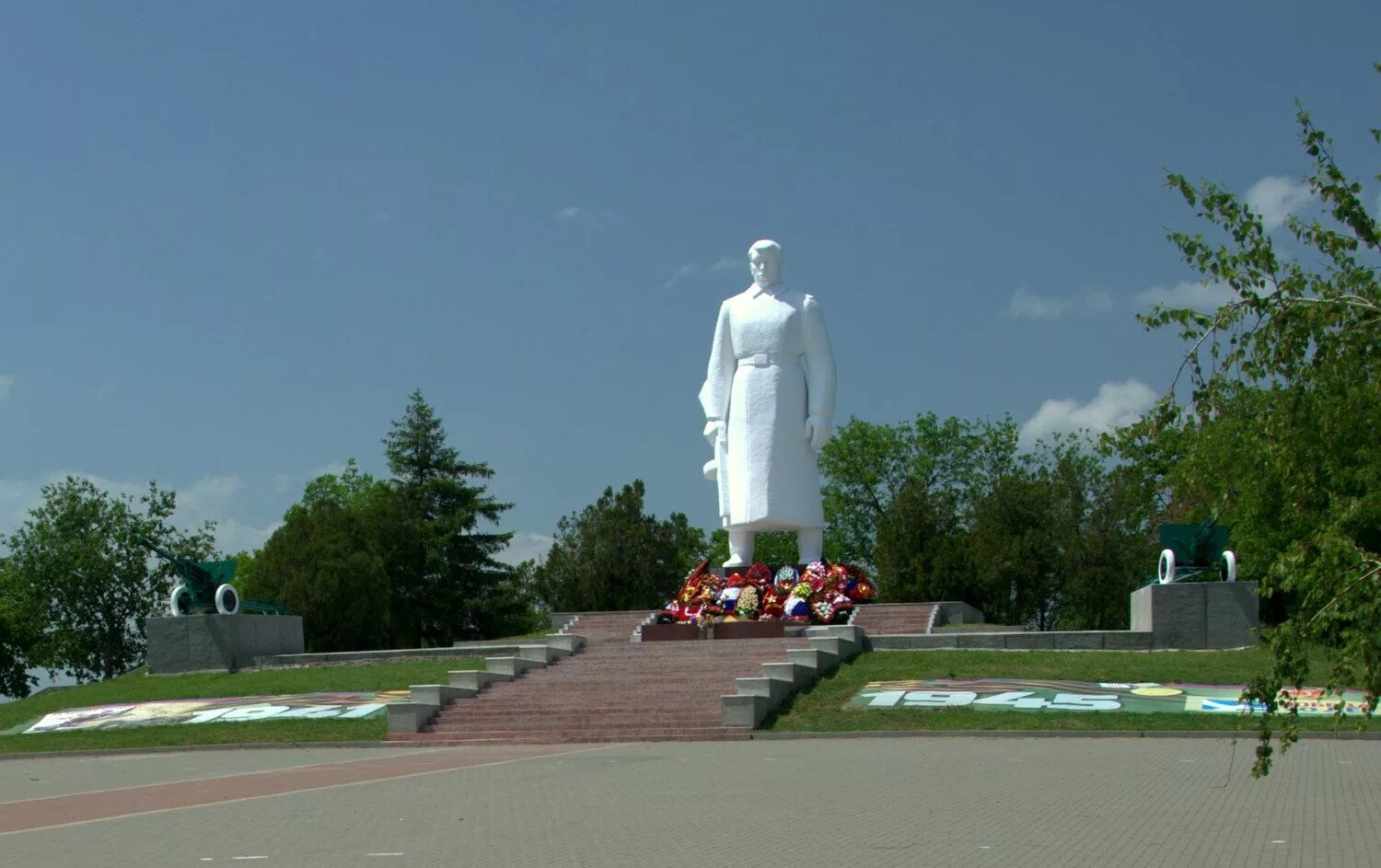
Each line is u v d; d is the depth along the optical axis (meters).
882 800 15.90
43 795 19.70
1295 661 10.21
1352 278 10.10
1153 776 17.95
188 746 27.22
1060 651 31.58
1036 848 12.48
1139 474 60.84
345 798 17.52
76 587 67.25
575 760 21.72
